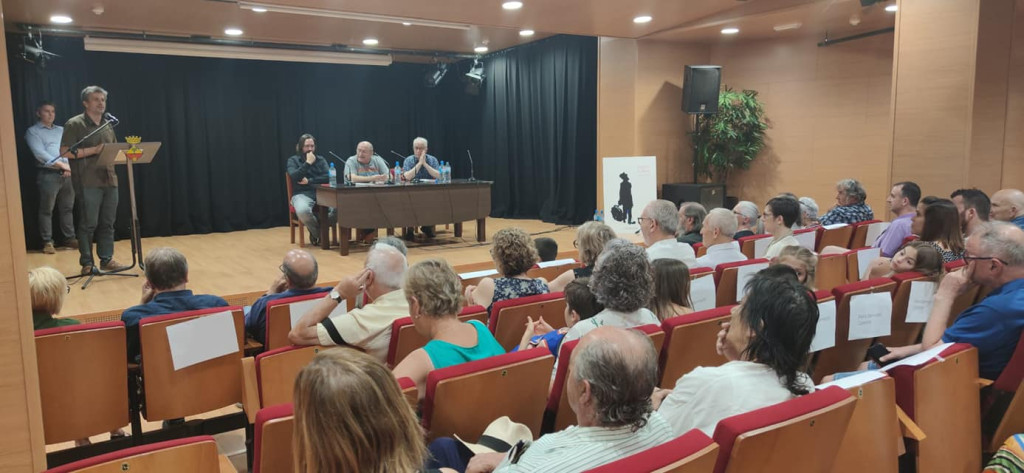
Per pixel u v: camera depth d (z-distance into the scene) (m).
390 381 1.09
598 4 6.33
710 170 8.79
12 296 1.69
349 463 1.03
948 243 3.32
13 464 1.75
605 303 2.16
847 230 4.56
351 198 6.79
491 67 10.55
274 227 10.13
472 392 1.67
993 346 2.03
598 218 7.25
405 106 11.11
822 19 7.09
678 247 3.41
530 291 2.85
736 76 8.60
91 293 4.92
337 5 6.12
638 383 1.27
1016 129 6.60
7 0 6.59
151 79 8.91
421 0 5.99
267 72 9.85
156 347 2.41
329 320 2.27
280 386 2.24
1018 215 3.88
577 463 1.21
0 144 1.64
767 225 4.12
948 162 5.38
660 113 8.49
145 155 5.36
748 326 1.60
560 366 1.86
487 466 1.43
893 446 1.68
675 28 7.61
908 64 5.54
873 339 2.66
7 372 1.71
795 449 1.30
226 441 3.04
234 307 2.57
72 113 8.33
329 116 10.49
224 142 9.56
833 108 7.98
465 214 7.55
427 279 1.94
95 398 2.40
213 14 7.43
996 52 5.34
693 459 1.11
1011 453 1.53
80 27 7.95
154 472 1.32
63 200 7.54
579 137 9.31
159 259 2.75
